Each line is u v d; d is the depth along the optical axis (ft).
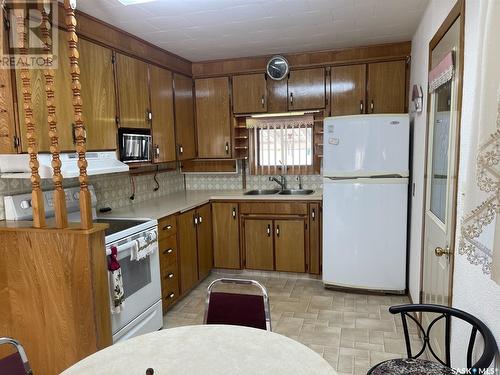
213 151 13.82
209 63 13.39
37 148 6.77
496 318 3.88
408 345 5.43
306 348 4.35
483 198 3.26
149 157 10.80
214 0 7.75
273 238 12.63
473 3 4.70
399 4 8.31
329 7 8.42
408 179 10.62
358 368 7.48
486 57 3.04
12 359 4.59
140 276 8.53
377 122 10.46
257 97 13.11
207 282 12.73
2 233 6.40
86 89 8.25
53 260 6.23
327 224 11.34
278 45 11.53
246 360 4.09
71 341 6.40
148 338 4.67
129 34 9.76
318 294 11.39
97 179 10.06
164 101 11.64
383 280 10.98
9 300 6.55
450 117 6.00
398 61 11.69
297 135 13.64
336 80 12.32
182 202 11.85
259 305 5.61
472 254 3.53
